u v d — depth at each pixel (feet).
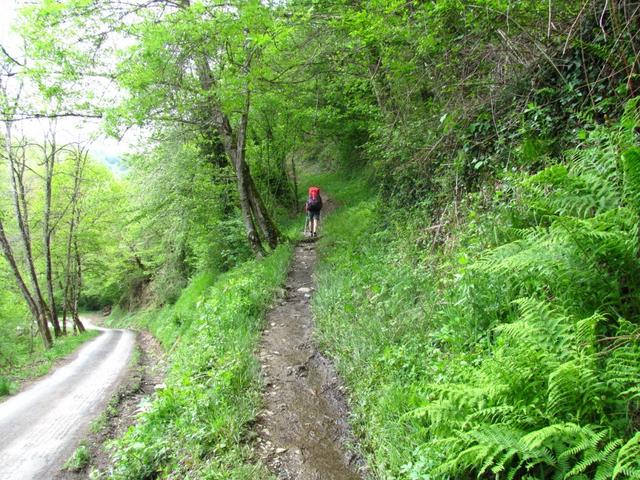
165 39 25.48
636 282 10.02
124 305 134.51
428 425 11.32
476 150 21.56
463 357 12.41
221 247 51.52
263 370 19.08
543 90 16.97
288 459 12.92
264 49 28.48
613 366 8.54
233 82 29.48
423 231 24.38
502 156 19.26
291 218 68.33
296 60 35.12
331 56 32.99
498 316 13.50
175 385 19.95
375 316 19.30
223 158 51.75
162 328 59.31
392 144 28.22
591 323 8.86
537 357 9.06
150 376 33.17
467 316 14.08
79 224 89.51
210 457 13.25
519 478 8.70
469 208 20.45
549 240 11.16
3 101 31.45
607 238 9.66
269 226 45.42
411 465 10.15
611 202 10.93
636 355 7.95
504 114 19.77
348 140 71.00
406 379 14.14
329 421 15.05
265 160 59.41
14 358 76.59
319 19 26.81
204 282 52.60
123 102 29.60
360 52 27.76
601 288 10.18
